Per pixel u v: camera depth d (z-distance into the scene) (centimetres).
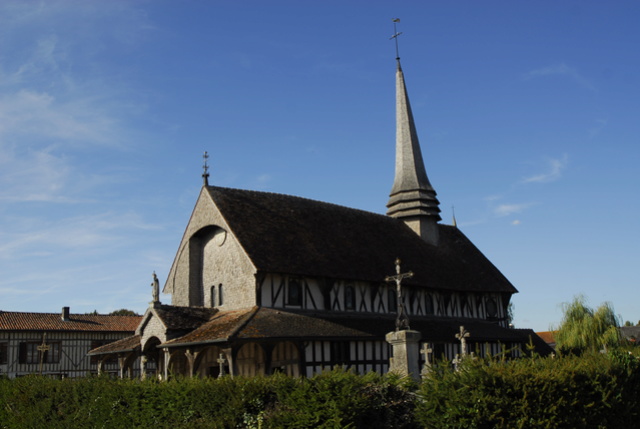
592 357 1416
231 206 3188
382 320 3216
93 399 1766
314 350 2745
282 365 2806
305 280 3031
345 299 3164
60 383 2008
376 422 1183
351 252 3353
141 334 2939
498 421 1142
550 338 7650
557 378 1203
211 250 3216
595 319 4316
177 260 3359
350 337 2830
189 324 2833
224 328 2603
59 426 1872
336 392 1177
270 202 3447
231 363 2445
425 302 3612
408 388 1251
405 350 1767
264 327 2614
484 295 4078
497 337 3675
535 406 1167
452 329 3456
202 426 1325
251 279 2862
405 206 4172
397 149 4344
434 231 4175
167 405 1461
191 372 2608
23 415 2095
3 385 2395
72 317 4997
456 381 1180
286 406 1239
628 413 1306
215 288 3136
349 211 3881
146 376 1783
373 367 2967
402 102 4388
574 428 1196
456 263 4072
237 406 1291
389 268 3416
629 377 1354
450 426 1152
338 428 1123
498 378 1171
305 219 3459
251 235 3017
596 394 1272
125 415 1605
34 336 4603
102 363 3381
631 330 6606
